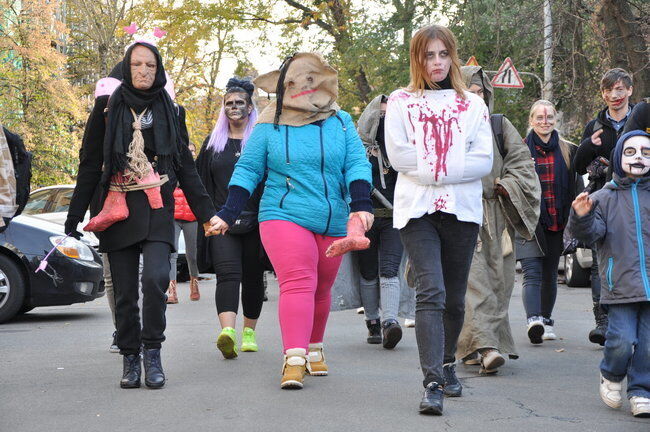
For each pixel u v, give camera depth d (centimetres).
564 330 1067
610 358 611
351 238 621
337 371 763
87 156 677
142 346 701
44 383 709
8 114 3325
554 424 566
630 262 599
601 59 2309
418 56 601
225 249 831
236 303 829
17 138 639
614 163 611
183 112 709
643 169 598
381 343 941
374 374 748
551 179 935
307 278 677
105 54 4128
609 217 610
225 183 862
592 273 922
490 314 751
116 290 680
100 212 666
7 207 606
